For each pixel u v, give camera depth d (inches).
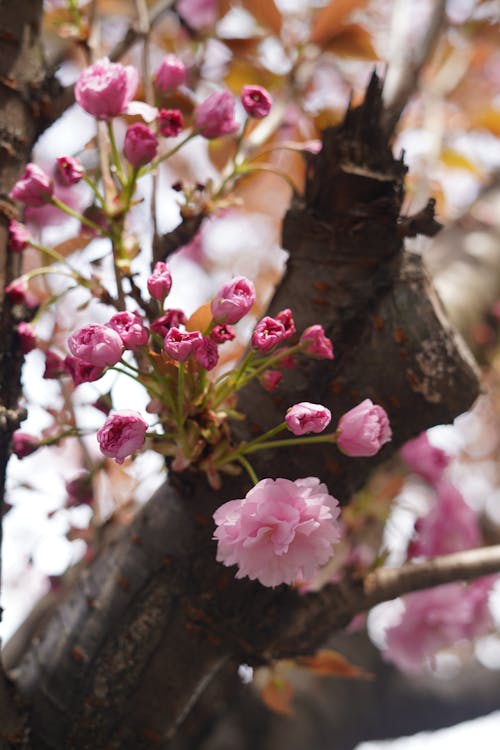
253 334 25.8
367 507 36.8
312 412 25.2
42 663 29.7
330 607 31.4
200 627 29.0
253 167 29.8
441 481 41.1
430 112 40.9
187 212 29.8
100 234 29.7
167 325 25.8
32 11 29.7
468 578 32.4
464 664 61.4
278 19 37.5
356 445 25.9
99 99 27.4
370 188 27.9
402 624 44.5
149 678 29.2
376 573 31.9
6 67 29.2
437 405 28.9
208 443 27.0
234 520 24.7
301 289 28.6
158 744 29.7
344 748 56.6
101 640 29.3
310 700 54.5
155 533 29.1
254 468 28.2
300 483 24.9
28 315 29.2
